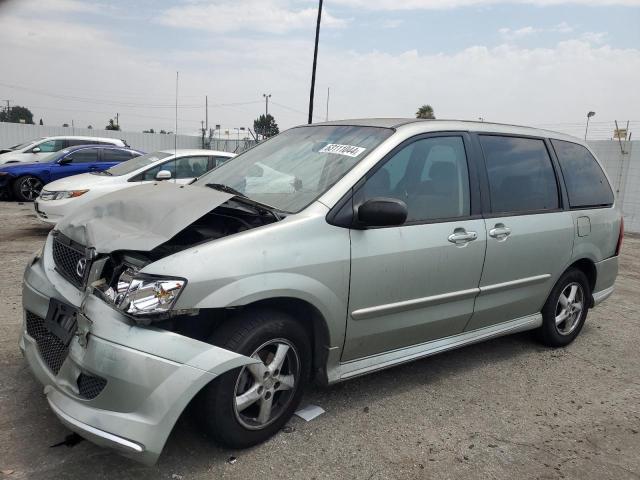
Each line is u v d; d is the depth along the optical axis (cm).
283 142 419
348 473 288
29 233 923
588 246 484
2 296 531
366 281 325
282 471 285
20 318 468
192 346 261
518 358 467
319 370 328
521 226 418
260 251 284
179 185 353
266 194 349
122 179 913
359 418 345
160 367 251
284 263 290
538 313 469
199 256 268
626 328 572
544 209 446
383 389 389
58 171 1402
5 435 296
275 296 286
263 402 298
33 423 309
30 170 1363
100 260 280
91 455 285
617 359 479
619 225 527
